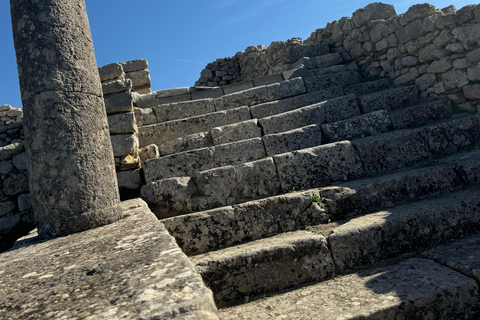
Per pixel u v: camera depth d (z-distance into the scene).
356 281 2.68
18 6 2.97
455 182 3.86
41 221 2.82
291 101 5.95
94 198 2.88
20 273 1.75
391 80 6.38
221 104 6.14
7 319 1.18
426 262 2.80
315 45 7.61
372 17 6.75
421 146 4.49
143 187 4.10
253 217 3.53
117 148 4.69
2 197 5.25
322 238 2.95
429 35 5.54
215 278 2.76
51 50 2.89
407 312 2.22
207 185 4.09
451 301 2.29
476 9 4.87
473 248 2.85
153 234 2.14
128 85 5.04
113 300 1.21
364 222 3.19
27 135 2.88
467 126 4.69
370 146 4.40
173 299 1.15
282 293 2.76
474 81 5.00
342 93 6.16
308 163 4.23
